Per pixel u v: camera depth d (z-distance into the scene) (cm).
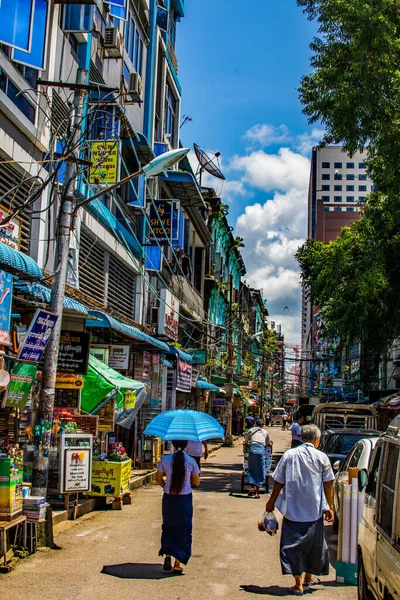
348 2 1591
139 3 2264
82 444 1096
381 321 2641
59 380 1245
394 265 2583
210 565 823
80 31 1517
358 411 2153
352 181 14125
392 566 497
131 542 936
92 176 1541
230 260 5578
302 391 13738
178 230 2323
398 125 1636
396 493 505
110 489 1231
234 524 1127
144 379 1973
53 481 1088
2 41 1053
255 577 771
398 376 3309
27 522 844
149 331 2258
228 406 4159
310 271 3219
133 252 2205
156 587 711
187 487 785
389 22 1594
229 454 3139
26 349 885
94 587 703
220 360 4306
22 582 709
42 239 1337
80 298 1455
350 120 1652
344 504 766
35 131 1287
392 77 1611
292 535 694
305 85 1752
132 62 2239
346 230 3028
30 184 1299
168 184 2753
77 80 1080
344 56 1677
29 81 1303
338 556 760
